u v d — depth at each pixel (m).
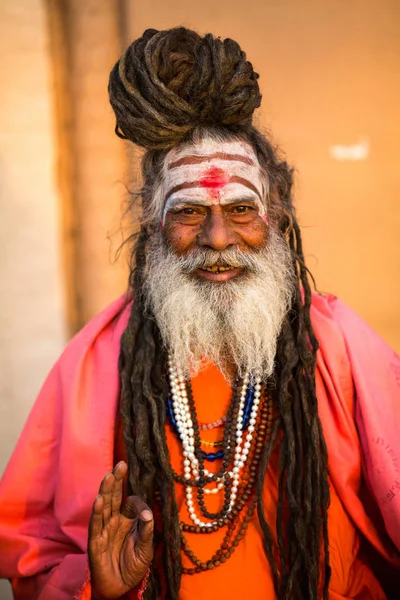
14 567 1.99
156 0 3.21
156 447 1.88
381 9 3.21
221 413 1.96
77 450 1.97
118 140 3.36
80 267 3.43
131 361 1.97
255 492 1.89
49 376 2.11
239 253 1.89
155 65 1.81
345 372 1.97
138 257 2.06
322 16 3.21
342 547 1.91
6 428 3.36
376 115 3.28
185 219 1.89
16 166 3.22
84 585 1.78
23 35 3.14
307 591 1.83
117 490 1.69
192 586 1.85
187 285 1.91
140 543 1.72
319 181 3.31
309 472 1.85
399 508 1.86
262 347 1.92
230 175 1.86
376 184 3.33
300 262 2.01
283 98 3.25
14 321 3.31
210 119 1.88
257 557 1.86
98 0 3.26
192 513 1.88
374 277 3.39
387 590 2.08
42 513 2.06
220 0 3.20
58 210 3.30
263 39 3.21
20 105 3.19
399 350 3.41
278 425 1.88
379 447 1.90
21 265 3.29
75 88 3.32
